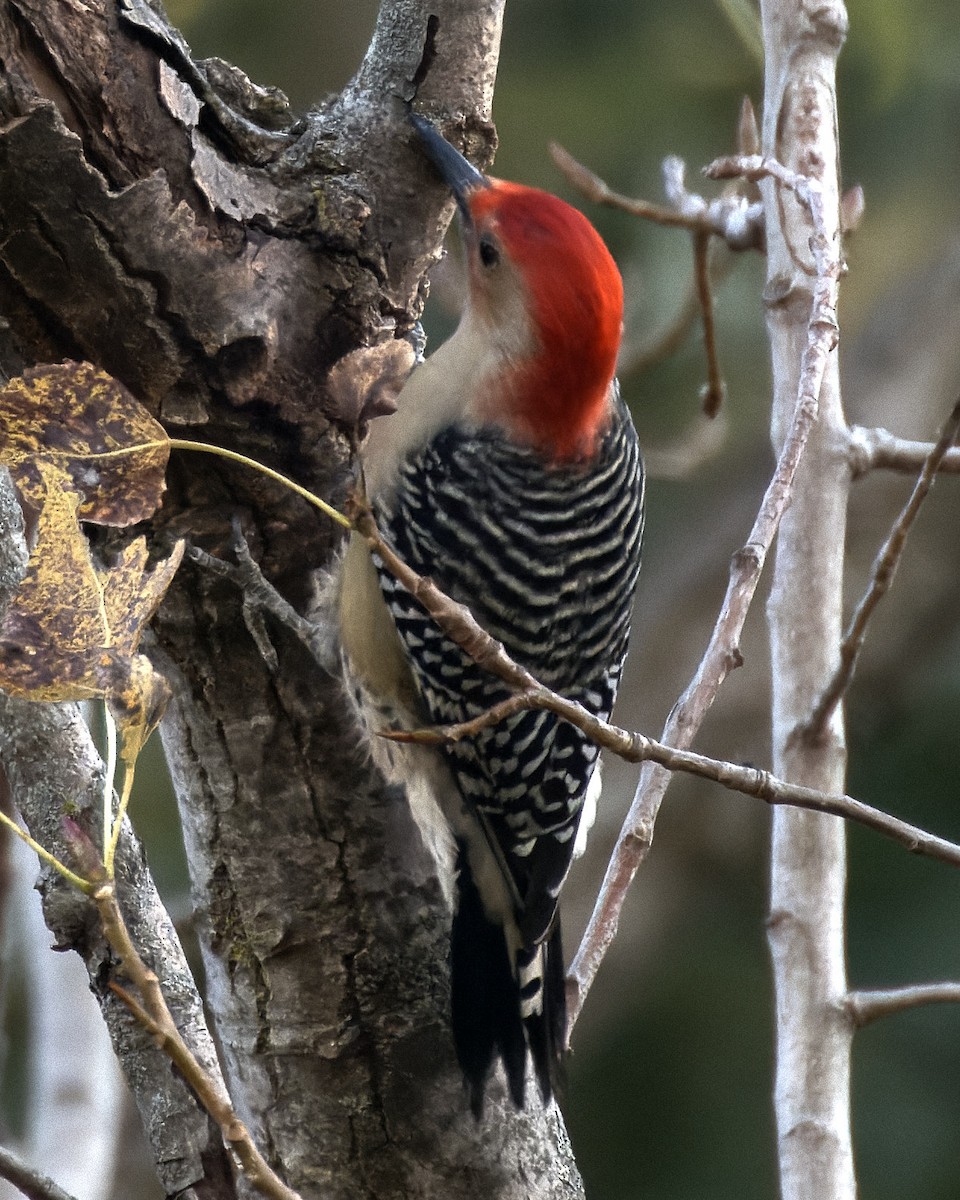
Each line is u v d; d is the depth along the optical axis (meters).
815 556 7.92
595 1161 14.63
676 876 15.38
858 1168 14.45
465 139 7.70
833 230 7.88
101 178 6.73
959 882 14.83
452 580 8.98
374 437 9.20
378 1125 7.64
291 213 7.31
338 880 7.64
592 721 5.39
